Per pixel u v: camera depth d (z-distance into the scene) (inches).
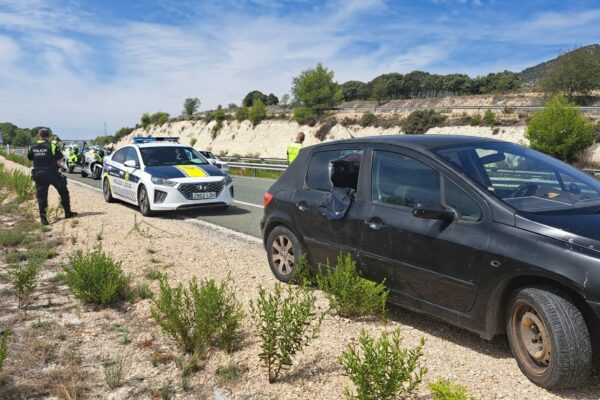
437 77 4461.1
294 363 154.1
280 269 231.9
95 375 150.9
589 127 1338.6
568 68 2176.4
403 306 175.2
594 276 123.3
